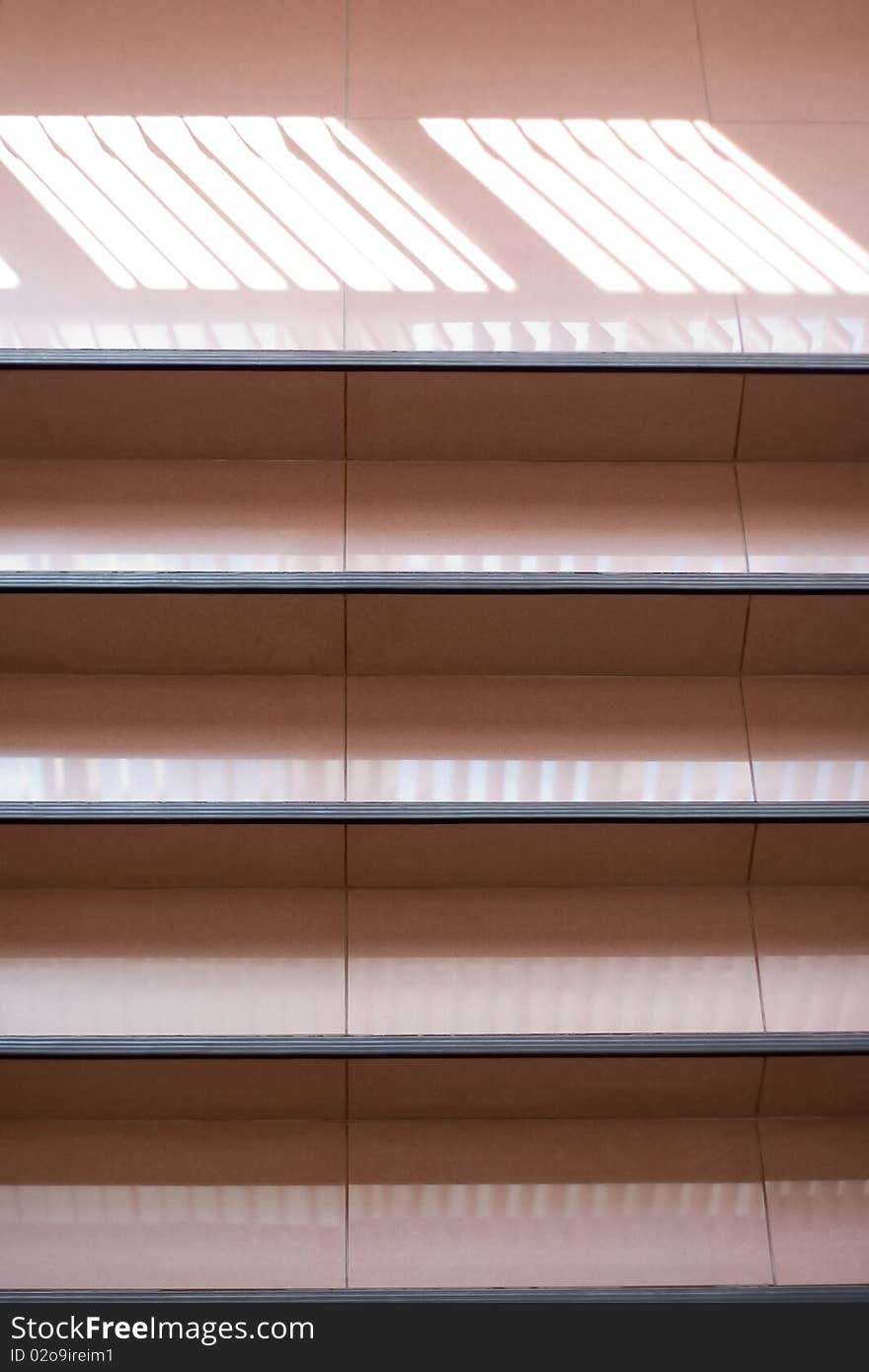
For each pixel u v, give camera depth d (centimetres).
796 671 369
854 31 412
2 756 347
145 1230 325
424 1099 340
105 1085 333
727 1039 332
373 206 386
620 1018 336
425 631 355
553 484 374
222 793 343
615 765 352
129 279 371
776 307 374
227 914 348
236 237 379
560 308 372
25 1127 340
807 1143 343
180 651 359
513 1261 323
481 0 412
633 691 366
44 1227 324
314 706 359
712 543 365
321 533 362
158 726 354
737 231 386
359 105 400
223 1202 329
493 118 399
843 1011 338
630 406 365
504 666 364
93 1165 334
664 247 383
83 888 351
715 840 347
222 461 374
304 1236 325
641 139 398
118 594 345
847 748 357
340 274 375
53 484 368
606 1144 342
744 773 352
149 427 366
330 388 359
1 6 407
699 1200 334
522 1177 336
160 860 346
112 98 397
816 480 378
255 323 366
